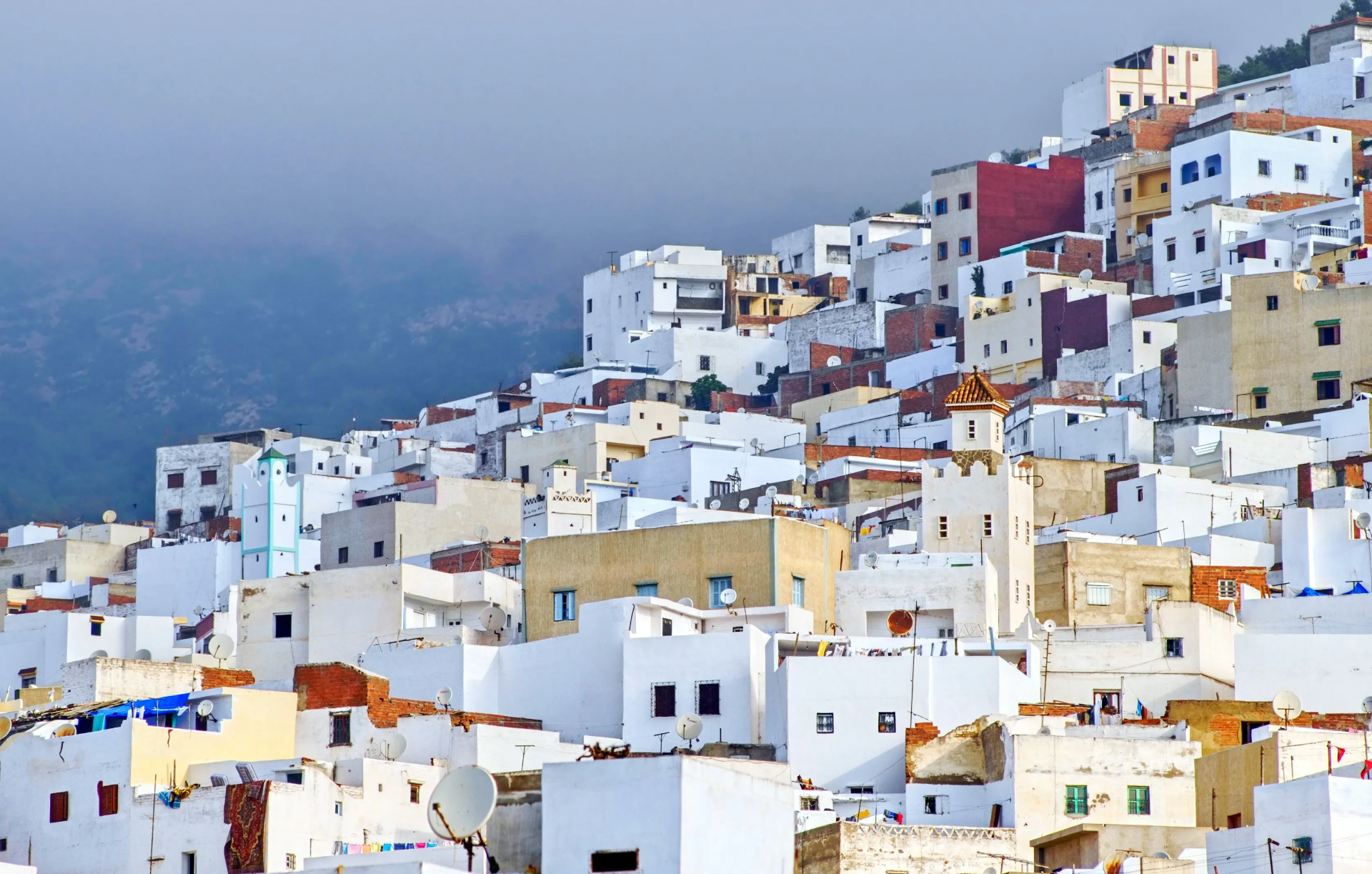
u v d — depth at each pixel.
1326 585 195.12
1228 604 190.38
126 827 138.12
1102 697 170.88
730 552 180.75
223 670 169.38
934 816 142.50
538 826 113.94
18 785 143.50
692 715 162.25
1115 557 193.25
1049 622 173.00
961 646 168.50
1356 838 109.00
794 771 156.75
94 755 142.00
